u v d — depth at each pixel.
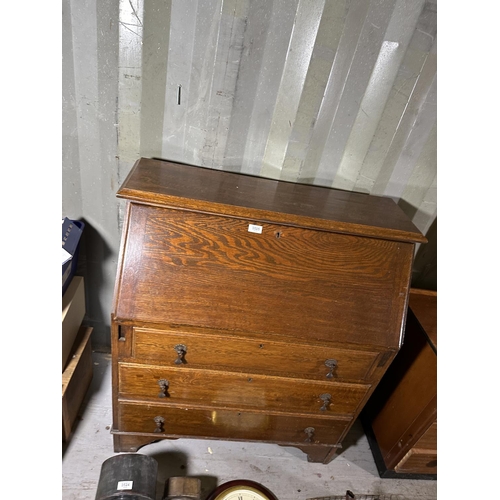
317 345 1.36
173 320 1.25
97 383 2.01
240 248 1.29
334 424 1.67
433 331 1.60
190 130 1.58
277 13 1.35
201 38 1.38
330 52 1.43
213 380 1.47
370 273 1.36
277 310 1.30
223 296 1.28
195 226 1.27
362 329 1.34
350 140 1.64
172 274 1.25
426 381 1.64
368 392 1.55
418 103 1.57
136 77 1.44
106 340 2.18
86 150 1.60
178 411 1.57
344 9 1.35
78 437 1.77
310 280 1.32
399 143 1.66
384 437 1.88
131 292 1.24
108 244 1.88
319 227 1.30
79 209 1.76
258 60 1.43
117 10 1.31
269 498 1.60
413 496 1.84
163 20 1.34
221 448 1.85
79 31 1.34
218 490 1.61
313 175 1.72
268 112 1.54
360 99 1.54
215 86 1.47
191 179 1.45
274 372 1.46
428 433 1.65
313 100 1.52
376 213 1.50
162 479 1.70
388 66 1.48
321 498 1.75
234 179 1.56
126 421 1.60
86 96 1.47
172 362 1.40
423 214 1.88
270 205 1.35
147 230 1.24
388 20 1.39
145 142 1.60
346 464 1.90
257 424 1.66
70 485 1.61
